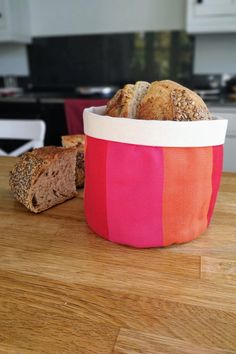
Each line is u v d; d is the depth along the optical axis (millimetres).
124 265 383
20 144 2061
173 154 366
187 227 410
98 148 396
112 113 418
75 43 2361
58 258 400
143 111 400
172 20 2137
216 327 285
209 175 394
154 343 268
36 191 516
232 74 2150
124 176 381
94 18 2270
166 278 357
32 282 353
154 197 381
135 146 370
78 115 1403
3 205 561
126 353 259
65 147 580
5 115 2061
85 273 368
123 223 405
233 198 574
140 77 2322
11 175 553
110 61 2342
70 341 271
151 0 2133
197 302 317
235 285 345
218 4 1749
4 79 2547
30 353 259
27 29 2340
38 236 455
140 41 2234
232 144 873
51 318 298
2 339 274
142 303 316
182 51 2186
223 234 454
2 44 2482
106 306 312
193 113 386
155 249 418
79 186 618
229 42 2092
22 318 298
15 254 411
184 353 259
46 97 2010
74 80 2457
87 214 458
